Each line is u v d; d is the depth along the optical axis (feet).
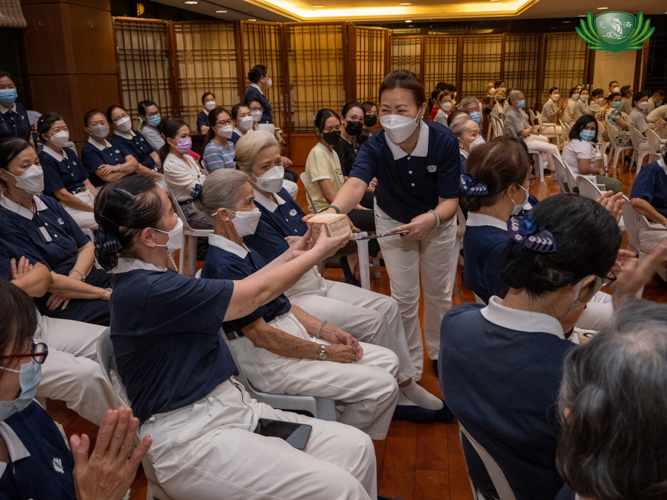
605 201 5.30
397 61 42.16
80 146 21.67
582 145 18.53
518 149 5.60
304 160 31.01
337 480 4.34
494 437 3.48
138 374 4.50
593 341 2.22
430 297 8.77
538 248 3.21
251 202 5.77
